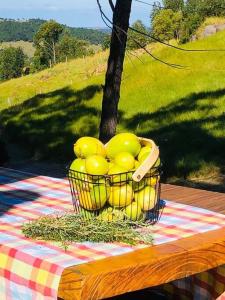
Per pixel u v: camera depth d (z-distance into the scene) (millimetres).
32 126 8977
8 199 1914
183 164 5441
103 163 1495
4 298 1418
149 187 1539
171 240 1468
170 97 8844
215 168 5352
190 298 1752
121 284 1279
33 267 1328
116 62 3867
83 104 9758
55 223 1502
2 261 1402
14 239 1478
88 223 1489
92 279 1235
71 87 11172
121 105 8891
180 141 6480
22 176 2279
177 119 7598
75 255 1356
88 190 1495
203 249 1418
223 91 8641
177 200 2496
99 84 10805
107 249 1396
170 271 1359
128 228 1484
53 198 1919
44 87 14422
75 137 7828
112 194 1503
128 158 1516
